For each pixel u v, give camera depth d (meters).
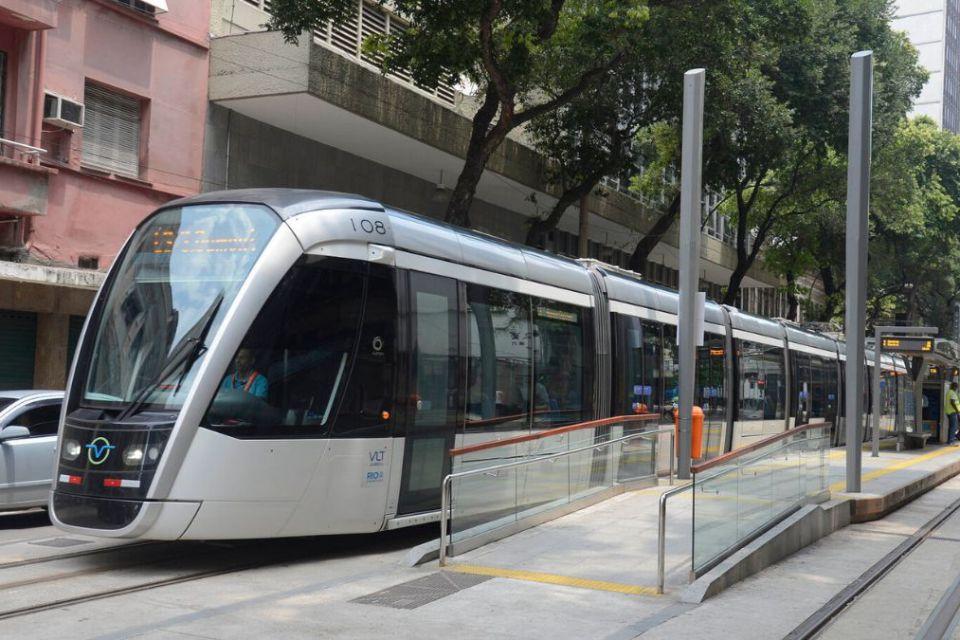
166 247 9.43
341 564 9.26
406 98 22.59
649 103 24.80
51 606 7.16
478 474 9.78
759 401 22.48
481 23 17.58
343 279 9.53
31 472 11.52
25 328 18.17
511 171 26.86
